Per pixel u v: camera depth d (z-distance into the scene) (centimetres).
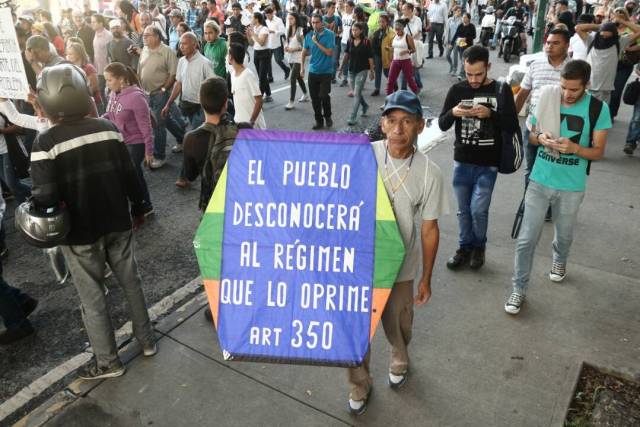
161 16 1482
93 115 357
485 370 339
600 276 446
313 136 239
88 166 305
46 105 294
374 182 238
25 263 506
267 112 1013
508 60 1577
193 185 677
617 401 312
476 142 416
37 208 298
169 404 316
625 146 739
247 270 245
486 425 297
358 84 898
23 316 390
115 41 852
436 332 377
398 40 967
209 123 348
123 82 548
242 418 305
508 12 1650
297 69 1009
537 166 382
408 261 277
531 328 381
